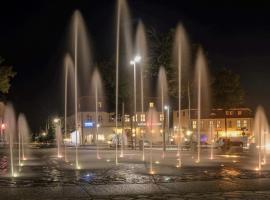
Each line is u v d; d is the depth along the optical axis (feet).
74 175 65.57
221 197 44.09
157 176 63.26
